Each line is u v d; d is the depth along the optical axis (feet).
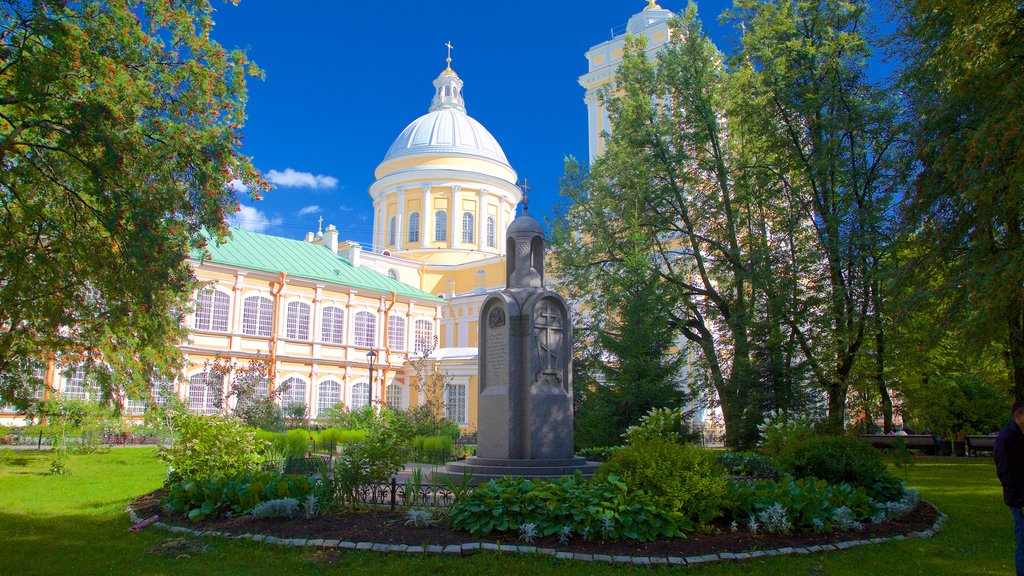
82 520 36.09
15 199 47.03
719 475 31.76
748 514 30.86
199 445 40.19
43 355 52.42
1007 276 37.86
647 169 86.33
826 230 69.62
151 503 39.24
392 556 26.21
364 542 27.63
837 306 68.95
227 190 51.26
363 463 34.24
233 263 147.13
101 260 43.16
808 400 76.74
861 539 30.32
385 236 231.09
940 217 48.57
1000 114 39.83
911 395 79.71
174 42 51.57
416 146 231.50
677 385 80.64
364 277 173.78
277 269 153.79
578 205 96.58
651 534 28.17
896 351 69.56
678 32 90.43
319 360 157.17
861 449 39.24
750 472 51.80
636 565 25.31
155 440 104.99
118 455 76.18
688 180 86.58
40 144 44.60
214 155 48.96
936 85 53.11
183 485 36.09
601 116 181.88
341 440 81.15
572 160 100.01
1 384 49.47
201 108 51.16
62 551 28.96
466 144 233.55
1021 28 41.29
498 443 44.37
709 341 89.56
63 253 44.83
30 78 39.01
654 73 90.89
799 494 31.81
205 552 27.84
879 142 69.46
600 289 95.71
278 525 30.94
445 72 255.91
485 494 29.66
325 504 32.81
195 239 51.62
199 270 142.41
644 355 77.71
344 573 24.49
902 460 53.93
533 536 27.43
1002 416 90.79
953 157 44.34
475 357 156.56
